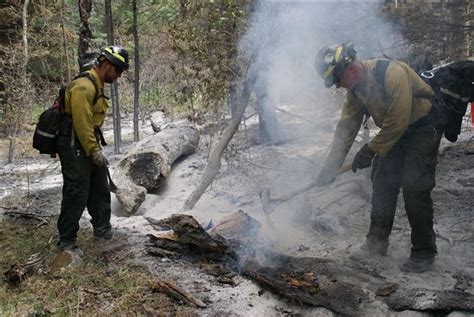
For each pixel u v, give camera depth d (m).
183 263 4.11
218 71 5.66
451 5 5.25
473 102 4.03
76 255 4.16
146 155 6.08
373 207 4.04
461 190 5.52
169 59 10.48
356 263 4.02
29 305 3.51
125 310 3.43
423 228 3.76
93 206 4.62
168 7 10.38
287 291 3.54
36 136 4.15
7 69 10.57
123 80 13.14
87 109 4.09
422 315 3.32
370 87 3.57
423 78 3.86
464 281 3.65
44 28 12.39
